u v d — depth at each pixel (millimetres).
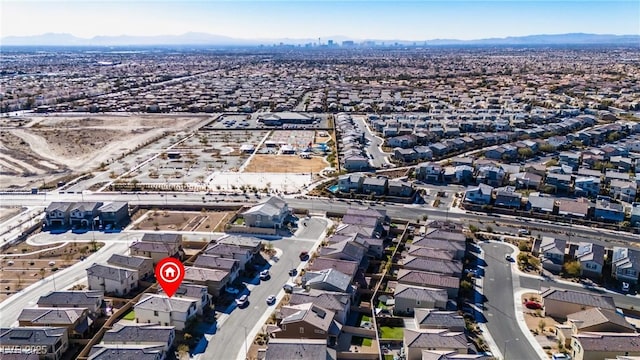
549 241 82250
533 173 123188
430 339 55844
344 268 73312
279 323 61062
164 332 57375
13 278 75625
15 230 94562
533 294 71188
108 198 112312
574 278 76000
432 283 69500
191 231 93875
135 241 86688
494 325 63250
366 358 56312
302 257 81938
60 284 73875
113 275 71188
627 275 74438
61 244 88375
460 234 85625
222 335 60938
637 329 61906
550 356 57156
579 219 98312
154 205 107312
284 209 98312
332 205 107562
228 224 94812
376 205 107812
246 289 72500
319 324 58375
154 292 70688
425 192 116562
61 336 57250
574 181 118875
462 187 120375
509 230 94375
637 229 93500
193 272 71812
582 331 59031
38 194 115625
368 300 69688
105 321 63812
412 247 81312
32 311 61719
